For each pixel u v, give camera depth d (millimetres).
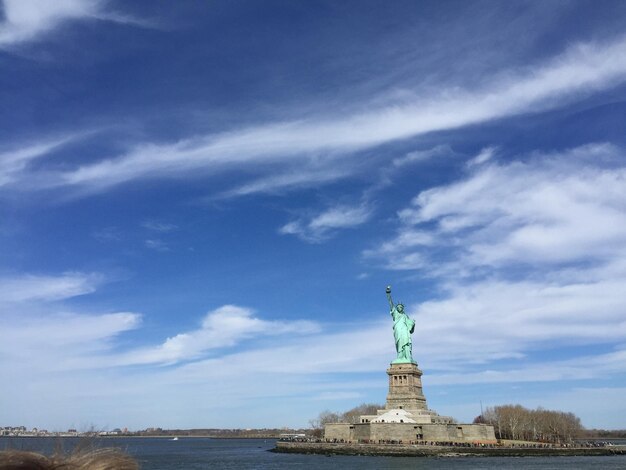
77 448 8539
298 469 198750
